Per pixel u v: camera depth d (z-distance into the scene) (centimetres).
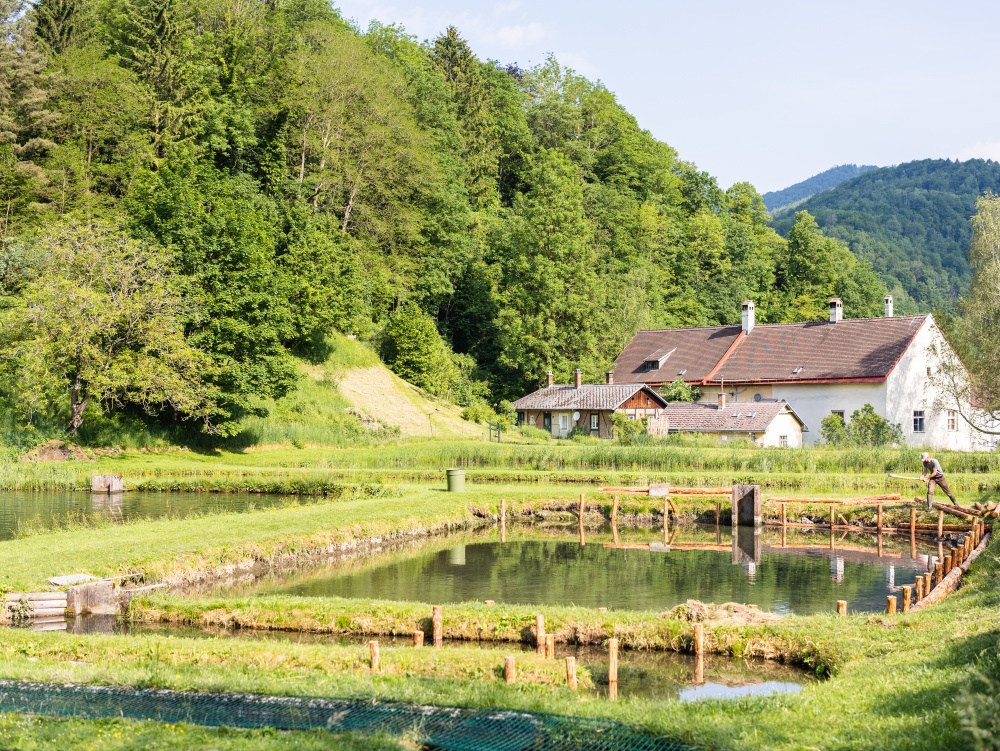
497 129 10019
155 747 877
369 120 7206
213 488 3909
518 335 7481
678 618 1691
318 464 4644
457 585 2252
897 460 4191
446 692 1130
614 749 904
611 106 11500
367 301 6856
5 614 1772
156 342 4631
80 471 4078
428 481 4125
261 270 5153
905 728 872
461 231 8175
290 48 7181
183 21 6569
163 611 1805
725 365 6875
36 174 5681
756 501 3369
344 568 2494
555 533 3259
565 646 1656
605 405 6253
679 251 10200
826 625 1600
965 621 1431
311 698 1072
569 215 7806
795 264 10944
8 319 4738
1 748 867
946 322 6378
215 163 6575
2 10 6153
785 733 914
